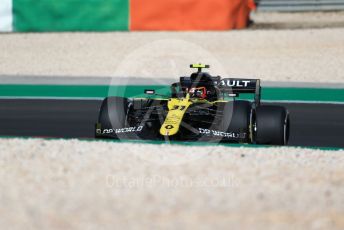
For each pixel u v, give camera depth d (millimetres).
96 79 65500
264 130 35750
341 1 103375
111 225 20625
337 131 43781
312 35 84625
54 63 72062
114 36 82750
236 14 87812
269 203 22719
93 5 84938
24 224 20766
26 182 25109
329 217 21406
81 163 27828
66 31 85625
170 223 20766
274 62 72312
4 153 29562
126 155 29531
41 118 47594
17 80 64625
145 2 84625
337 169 27828
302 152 32188
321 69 69500
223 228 20328
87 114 49469
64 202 22828
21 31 85750
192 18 85312
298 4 103812
